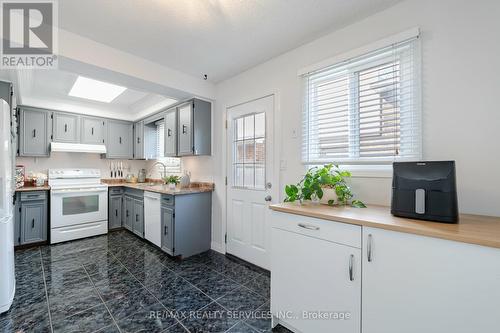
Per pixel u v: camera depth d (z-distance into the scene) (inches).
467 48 52.3
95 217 147.6
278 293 61.7
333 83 76.6
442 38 55.4
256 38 79.4
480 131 50.8
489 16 49.9
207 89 117.9
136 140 179.5
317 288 54.1
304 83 83.8
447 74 54.8
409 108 60.9
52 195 131.2
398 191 50.1
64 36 74.2
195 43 82.5
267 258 96.9
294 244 58.7
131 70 90.0
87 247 126.5
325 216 52.2
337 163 73.8
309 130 82.4
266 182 97.0
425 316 39.9
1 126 67.1
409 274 41.5
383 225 43.8
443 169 45.7
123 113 176.6
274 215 63.4
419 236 40.4
